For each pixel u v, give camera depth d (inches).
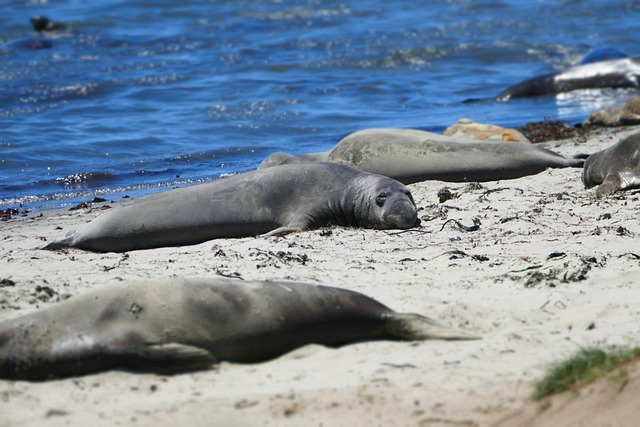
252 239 1642.5
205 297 1026.1
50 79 4030.5
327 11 5885.8
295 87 3769.7
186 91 3713.1
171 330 998.4
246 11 5915.4
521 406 847.7
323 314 1046.4
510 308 1142.3
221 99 3543.3
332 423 834.2
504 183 2080.5
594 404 824.3
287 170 1815.9
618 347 938.7
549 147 2586.1
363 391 889.5
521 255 1422.2
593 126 2915.8
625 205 1756.9
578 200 1831.9
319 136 2967.5
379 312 1066.1
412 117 3221.0
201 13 5876.0
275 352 1037.2
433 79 4003.4
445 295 1206.3
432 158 2149.4
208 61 4397.1
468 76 4079.7
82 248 1704.0
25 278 1342.3
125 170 2576.3
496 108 3432.6
